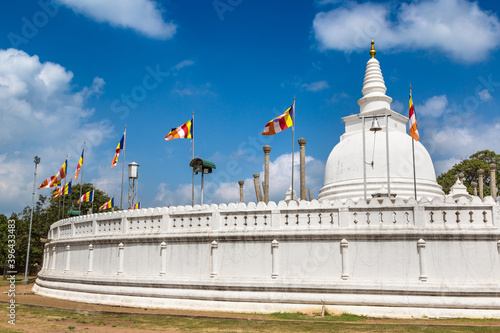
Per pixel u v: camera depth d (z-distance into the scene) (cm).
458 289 2680
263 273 3012
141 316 2828
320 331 2280
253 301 2942
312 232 2942
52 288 4150
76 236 4150
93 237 3844
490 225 2766
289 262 2972
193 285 3130
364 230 2869
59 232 4619
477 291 2669
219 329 2355
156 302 3198
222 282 3042
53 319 2692
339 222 2939
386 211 2889
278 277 2966
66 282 3972
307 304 2842
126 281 3397
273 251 3002
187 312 2970
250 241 3080
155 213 3478
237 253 3100
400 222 2859
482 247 2745
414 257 2794
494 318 2598
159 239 3375
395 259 2814
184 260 3262
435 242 2789
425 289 2703
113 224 3741
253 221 3119
